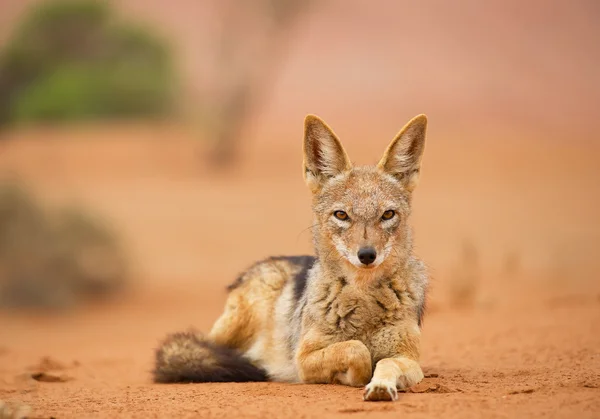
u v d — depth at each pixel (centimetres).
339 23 6488
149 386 866
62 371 1046
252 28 4400
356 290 771
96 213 2225
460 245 2347
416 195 3241
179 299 2056
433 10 6675
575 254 2078
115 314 1927
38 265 2064
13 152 4153
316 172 827
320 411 638
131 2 6669
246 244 2642
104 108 4959
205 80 5462
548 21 6372
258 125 4916
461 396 679
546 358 874
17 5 6875
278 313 904
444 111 4984
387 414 620
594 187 3303
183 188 3481
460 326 1189
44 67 5025
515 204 3020
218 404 696
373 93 5441
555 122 4703
